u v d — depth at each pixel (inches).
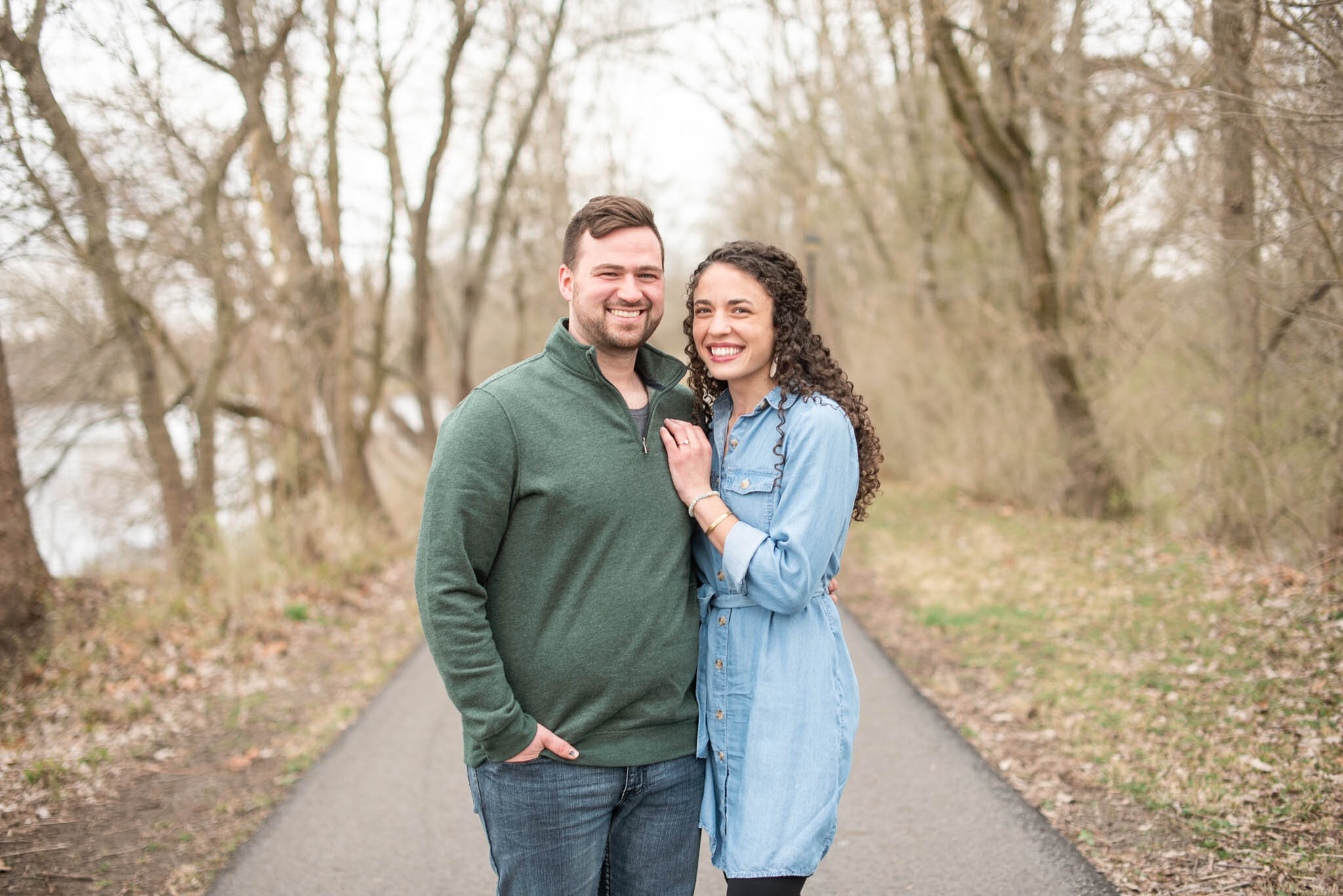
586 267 73.9
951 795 133.4
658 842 78.4
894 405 534.9
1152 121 229.3
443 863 121.8
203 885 117.0
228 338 300.5
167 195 278.4
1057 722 158.7
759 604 77.0
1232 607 204.2
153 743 167.8
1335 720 140.0
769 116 549.6
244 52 290.2
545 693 72.4
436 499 69.8
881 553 338.6
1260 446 246.2
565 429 72.8
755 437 79.4
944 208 472.1
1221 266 223.5
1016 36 286.2
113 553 318.0
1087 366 352.8
